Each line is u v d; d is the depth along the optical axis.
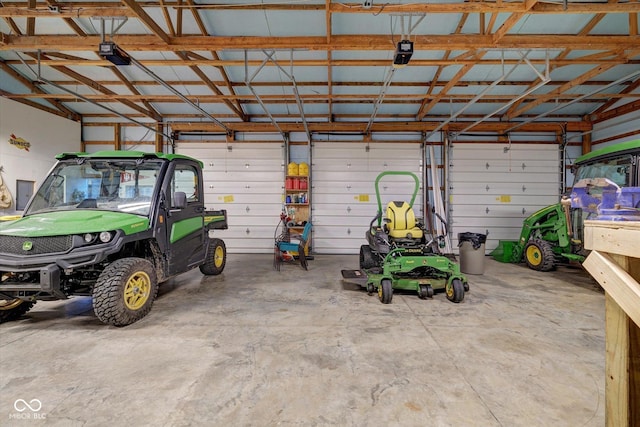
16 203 5.47
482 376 1.89
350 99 6.29
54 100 6.27
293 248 5.36
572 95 5.71
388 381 1.83
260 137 7.22
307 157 7.21
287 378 1.86
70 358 2.09
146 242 3.22
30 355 2.13
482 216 7.00
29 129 5.72
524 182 6.99
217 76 5.55
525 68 5.17
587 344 2.34
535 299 3.52
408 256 3.59
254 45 3.69
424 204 6.96
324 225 7.14
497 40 3.53
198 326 2.68
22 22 4.19
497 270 5.20
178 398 1.66
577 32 4.19
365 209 7.10
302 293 3.79
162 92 6.05
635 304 0.83
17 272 2.48
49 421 1.47
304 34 4.34
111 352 2.18
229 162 7.22
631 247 0.84
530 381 1.83
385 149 7.09
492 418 1.51
